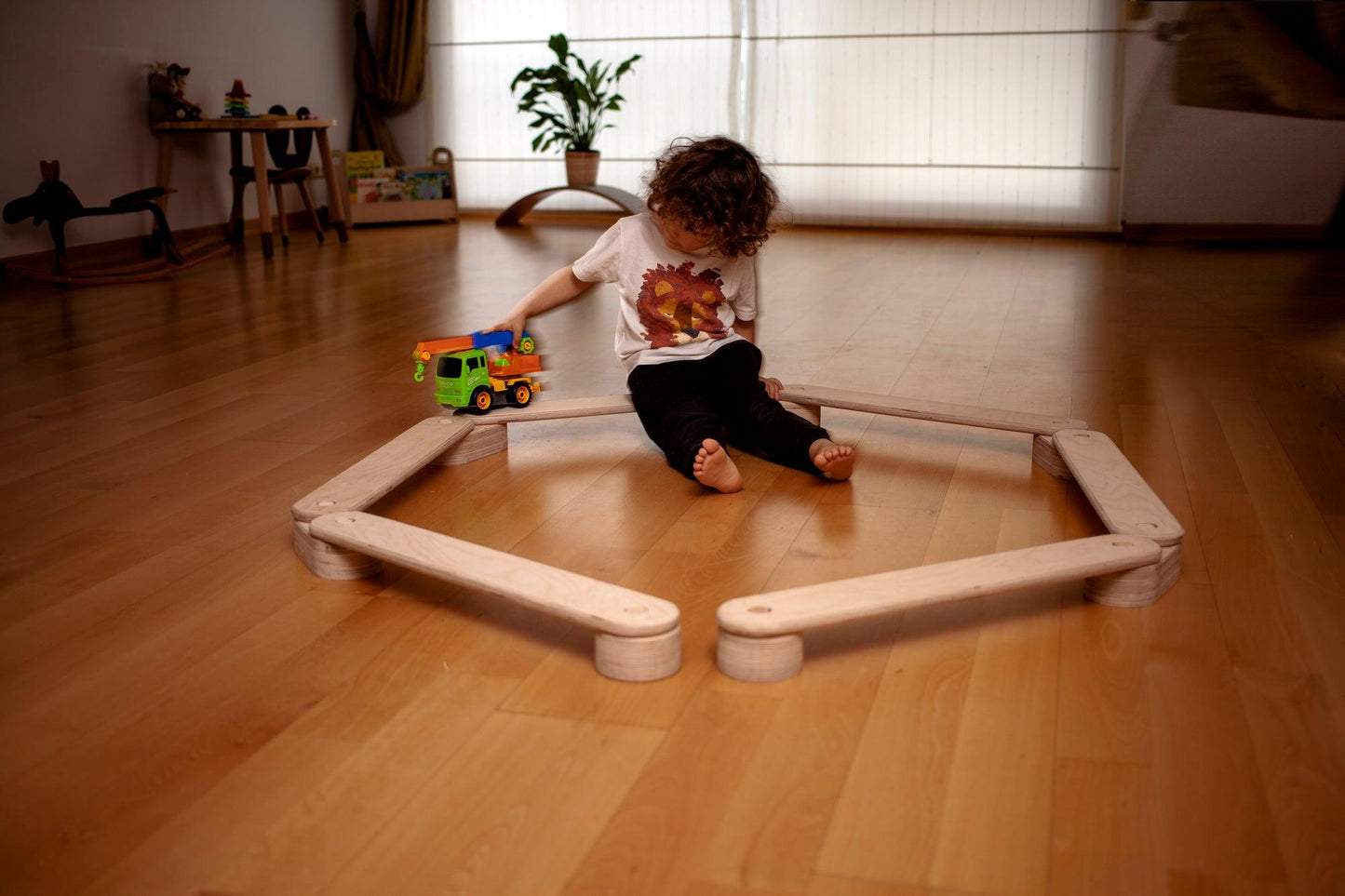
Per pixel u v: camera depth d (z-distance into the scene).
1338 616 1.42
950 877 0.95
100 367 2.91
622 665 1.26
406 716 1.21
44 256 4.66
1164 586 1.49
